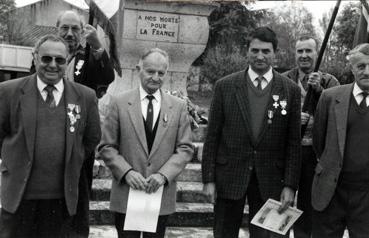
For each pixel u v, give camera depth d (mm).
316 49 5066
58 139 3562
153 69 3889
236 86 4113
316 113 4246
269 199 3994
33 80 3615
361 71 3842
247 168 4051
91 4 5148
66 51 3607
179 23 8445
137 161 3891
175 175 3879
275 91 4059
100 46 4758
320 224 4086
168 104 4008
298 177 4098
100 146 3977
